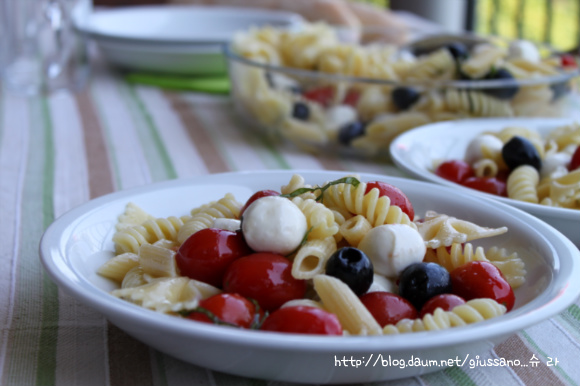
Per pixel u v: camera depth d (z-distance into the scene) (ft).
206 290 1.22
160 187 1.53
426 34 3.27
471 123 2.01
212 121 2.69
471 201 1.49
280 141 2.40
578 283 1.17
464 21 5.17
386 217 1.35
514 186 1.69
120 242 1.38
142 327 1.06
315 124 2.23
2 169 2.08
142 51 3.20
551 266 1.26
